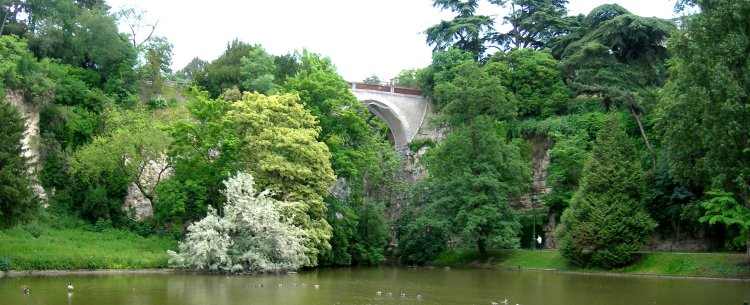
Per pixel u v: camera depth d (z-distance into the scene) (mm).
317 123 43938
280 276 35125
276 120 41188
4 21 55125
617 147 45500
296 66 64688
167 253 37688
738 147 32469
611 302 24172
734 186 34750
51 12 57000
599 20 71250
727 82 31859
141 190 44406
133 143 42906
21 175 29812
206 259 34844
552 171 59656
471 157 51969
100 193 44219
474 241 52469
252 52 61219
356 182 51844
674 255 42969
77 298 21859
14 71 43875
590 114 61875
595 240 43875
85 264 33844
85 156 42875
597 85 60750
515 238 49906
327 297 24250
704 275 39594
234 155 41250
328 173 40594
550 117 65312
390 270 45250
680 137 35125
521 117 68438
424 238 56281
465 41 80375
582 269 45469
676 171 37062
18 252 32875
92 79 54906
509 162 51875
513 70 70875
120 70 56594
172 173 47750
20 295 22266
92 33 55781
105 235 41531
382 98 74500
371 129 55062
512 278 37469
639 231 43844
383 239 54625
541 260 49469
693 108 33500
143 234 44375
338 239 47156
